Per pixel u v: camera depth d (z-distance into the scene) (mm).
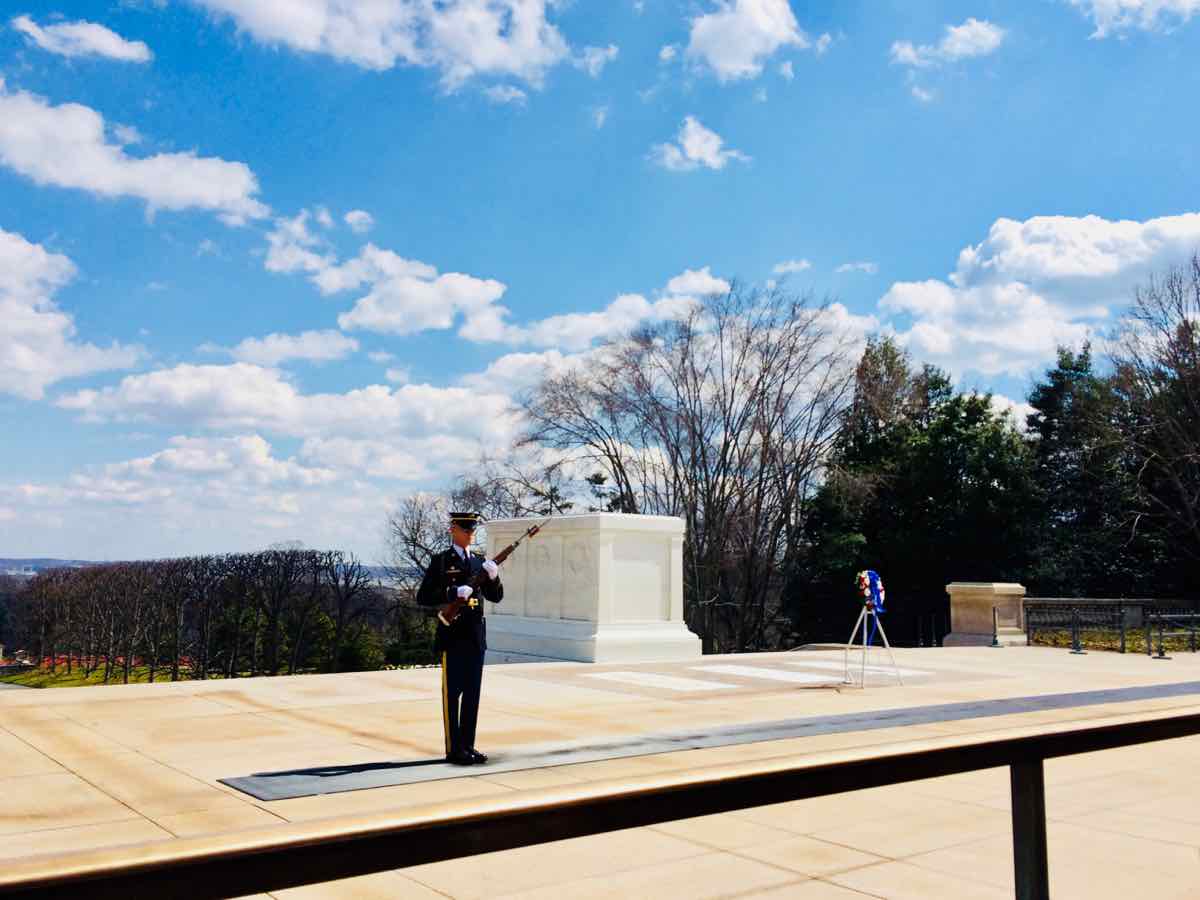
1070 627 21719
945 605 42312
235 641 58406
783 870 5148
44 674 80250
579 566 16578
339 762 7086
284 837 1520
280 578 57125
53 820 5438
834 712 9969
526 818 1779
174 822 5391
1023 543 42000
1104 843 5852
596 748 7520
